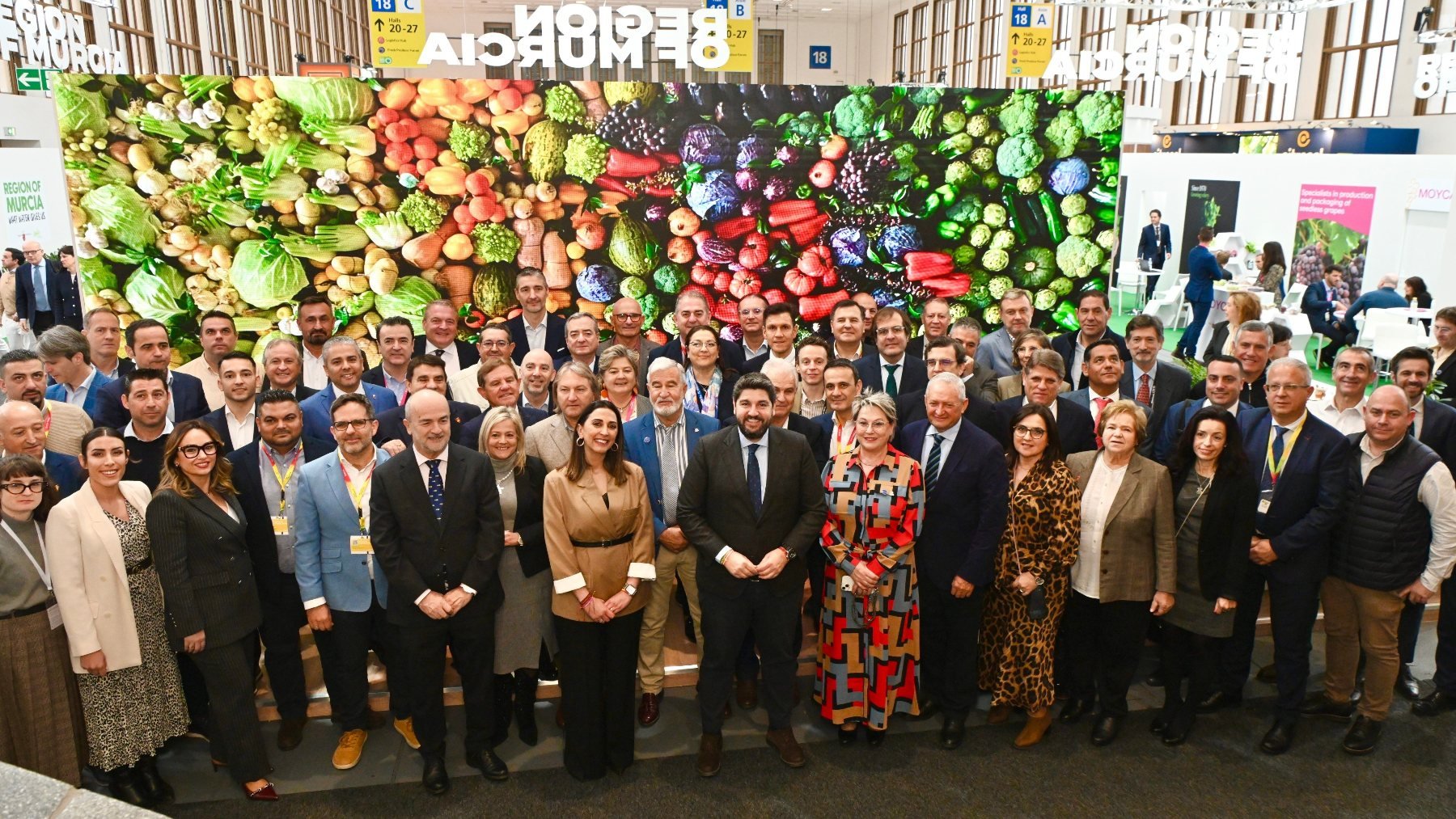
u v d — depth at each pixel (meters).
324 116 5.59
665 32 7.71
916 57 26.88
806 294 6.24
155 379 3.88
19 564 3.16
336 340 4.26
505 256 5.92
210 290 5.63
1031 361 4.08
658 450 4.05
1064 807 3.47
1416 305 9.62
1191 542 3.73
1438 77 12.02
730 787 3.60
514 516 3.73
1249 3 13.03
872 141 6.11
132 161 5.41
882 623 3.75
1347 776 3.66
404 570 3.41
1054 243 6.42
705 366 4.67
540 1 24.77
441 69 24.64
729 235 6.11
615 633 3.56
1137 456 3.78
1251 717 4.10
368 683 3.92
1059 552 3.70
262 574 3.66
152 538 3.25
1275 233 11.84
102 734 3.33
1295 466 3.78
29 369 3.99
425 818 3.42
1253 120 16.59
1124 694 3.88
